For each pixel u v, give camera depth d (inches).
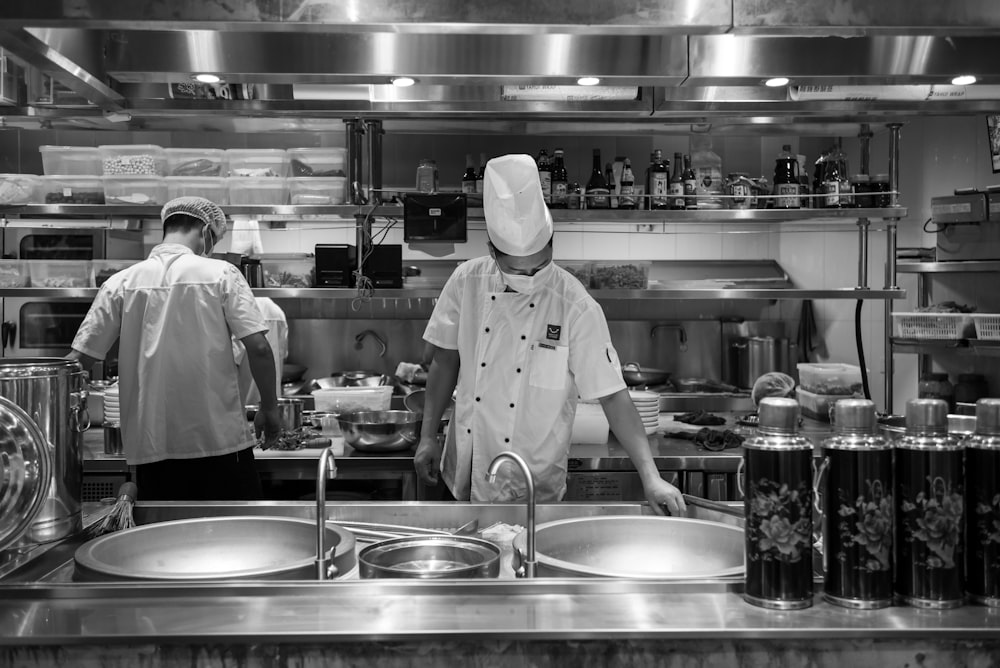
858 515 51.1
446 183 204.7
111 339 122.1
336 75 77.3
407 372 201.9
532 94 105.6
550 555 66.9
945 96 99.9
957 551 51.2
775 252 221.1
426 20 63.9
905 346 199.3
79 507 70.5
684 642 48.3
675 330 220.4
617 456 135.6
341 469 134.3
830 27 65.0
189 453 119.0
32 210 155.6
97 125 167.6
